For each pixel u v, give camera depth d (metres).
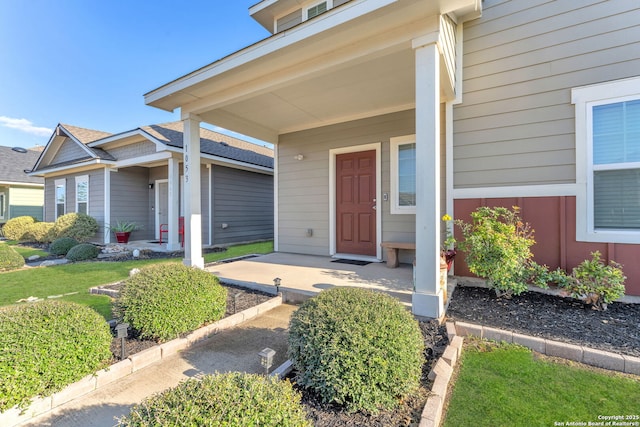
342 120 5.75
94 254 6.97
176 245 8.08
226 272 4.52
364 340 1.68
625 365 2.00
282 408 1.22
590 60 3.34
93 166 9.44
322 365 1.68
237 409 1.15
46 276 5.08
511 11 3.74
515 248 3.11
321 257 5.81
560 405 1.71
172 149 7.76
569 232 3.43
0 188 15.05
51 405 1.74
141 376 2.07
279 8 6.15
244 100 4.63
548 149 3.54
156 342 2.46
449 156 4.09
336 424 1.54
